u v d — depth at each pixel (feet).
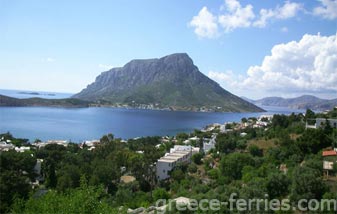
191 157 332.60
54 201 65.92
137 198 197.26
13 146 391.04
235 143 333.62
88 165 255.29
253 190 128.26
